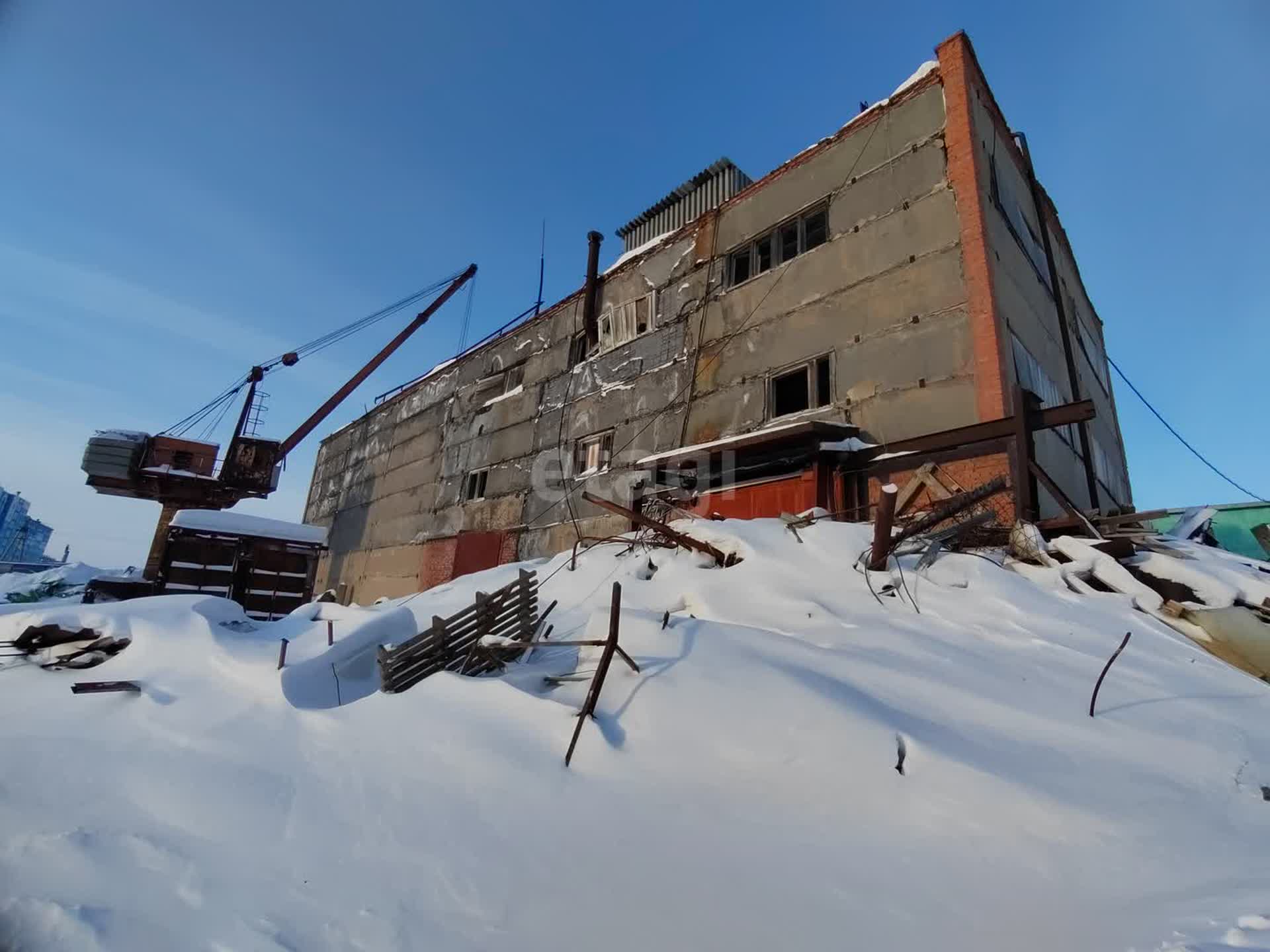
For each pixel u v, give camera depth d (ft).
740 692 13.34
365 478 85.87
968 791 10.19
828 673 14.57
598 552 30.45
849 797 10.54
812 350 36.32
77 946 8.29
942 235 32.19
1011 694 13.83
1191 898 7.69
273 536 43.39
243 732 15.16
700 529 26.73
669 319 47.09
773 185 42.73
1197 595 18.99
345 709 15.53
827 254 37.32
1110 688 14.23
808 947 7.76
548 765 12.25
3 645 22.62
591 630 17.28
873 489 31.14
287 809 11.74
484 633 18.28
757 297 40.83
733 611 20.58
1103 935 7.20
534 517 54.19
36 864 10.14
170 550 41.14
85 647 22.07
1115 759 11.49
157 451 65.57
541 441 56.54
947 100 34.12
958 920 7.95
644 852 9.82
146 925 8.72
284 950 8.13
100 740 15.43
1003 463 26.91
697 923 8.31
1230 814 9.96
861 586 20.79
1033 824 9.49
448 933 8.38
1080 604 18.66
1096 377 51.44
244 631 24.90
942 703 13.44
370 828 10.96
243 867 10.09
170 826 11.43
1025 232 38.83
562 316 59.57
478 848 10.20
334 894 9.30
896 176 35.37
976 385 28.68
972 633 17.39
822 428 30.83
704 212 51.21
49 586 68.39
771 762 11.51
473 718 14.10
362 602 75.51
